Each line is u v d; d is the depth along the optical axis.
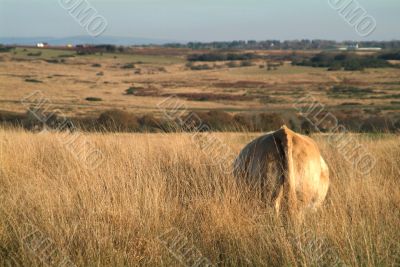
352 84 191.00
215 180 11.84
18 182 12.48
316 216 9.98
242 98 152.25
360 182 12.17
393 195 11.62
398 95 149.00
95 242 9.07
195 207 10.89
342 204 10.56
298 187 10.05
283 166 9.87
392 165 14.38
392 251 8.94
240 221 9.80
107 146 16.38
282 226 9.37
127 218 9.90
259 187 10.14
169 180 12.62
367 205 10.51
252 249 8.95
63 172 13.24
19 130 22.70
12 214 10.16
